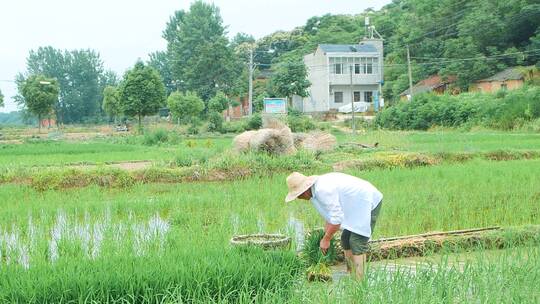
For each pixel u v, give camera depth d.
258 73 80.75
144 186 18.11
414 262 8.81
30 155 30.92
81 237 10.22
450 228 11.16
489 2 57.47
